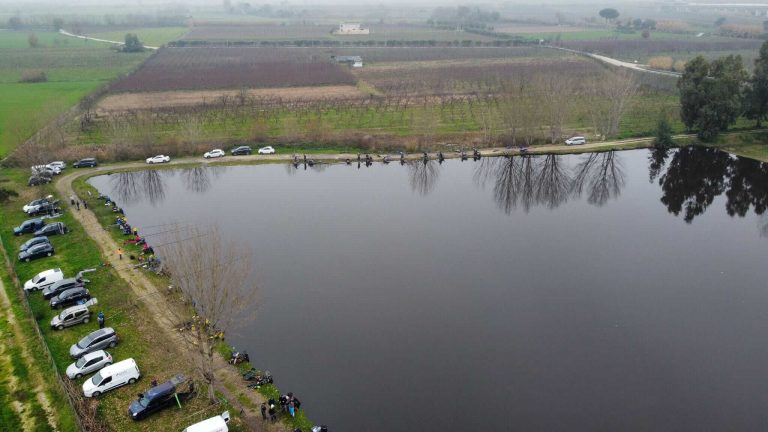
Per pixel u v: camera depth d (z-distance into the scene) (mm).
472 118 171875
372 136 151375
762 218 111625
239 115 177000
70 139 153125
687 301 81812
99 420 56188
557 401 63000
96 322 71625
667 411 61781
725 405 62750
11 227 99188
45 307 74375
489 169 136750
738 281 87125
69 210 106250
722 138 151500
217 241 79438
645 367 68562
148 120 164250
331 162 139500
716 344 72625
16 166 129625
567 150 144875
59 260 86625
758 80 148625
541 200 120438
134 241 92500
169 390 57906
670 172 136250
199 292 60031
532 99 160250
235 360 65562
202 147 144875
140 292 77812
